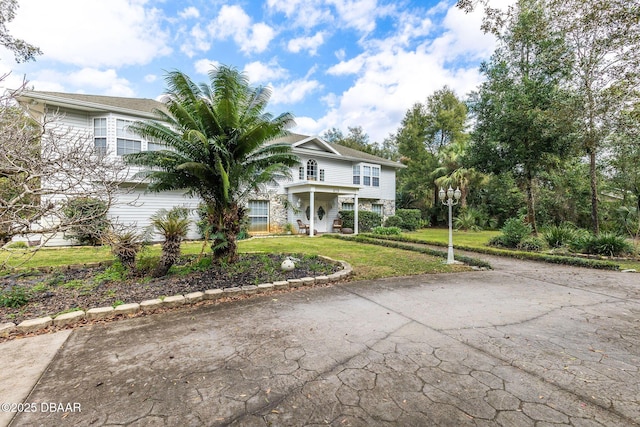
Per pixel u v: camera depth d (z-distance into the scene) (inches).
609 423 79.1
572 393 92.6
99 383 96.9
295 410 84.2
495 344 127.2
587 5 310.0
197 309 171.2
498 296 202.8
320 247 435.8
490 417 81.2
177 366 107.8
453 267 301.4
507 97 548.7
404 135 1187.3
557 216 758.5
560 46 427.2
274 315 161.8
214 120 241.0
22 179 175.0
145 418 80.5
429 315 163.0
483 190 970.1
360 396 90.5
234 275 233.8
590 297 203.0
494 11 317.4
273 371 104.7
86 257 323.6
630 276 273.1
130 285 208.1
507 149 608.4
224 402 87.5
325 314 163.6
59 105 419.5
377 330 141.6
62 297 181.8
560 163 597.3
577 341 131.1
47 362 110.3
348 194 673.0
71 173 179.9
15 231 180.7
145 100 575.8
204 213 298.5
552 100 493.7
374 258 350.3
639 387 96.1
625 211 595.2
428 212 1045.8
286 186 670.5
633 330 144.1
